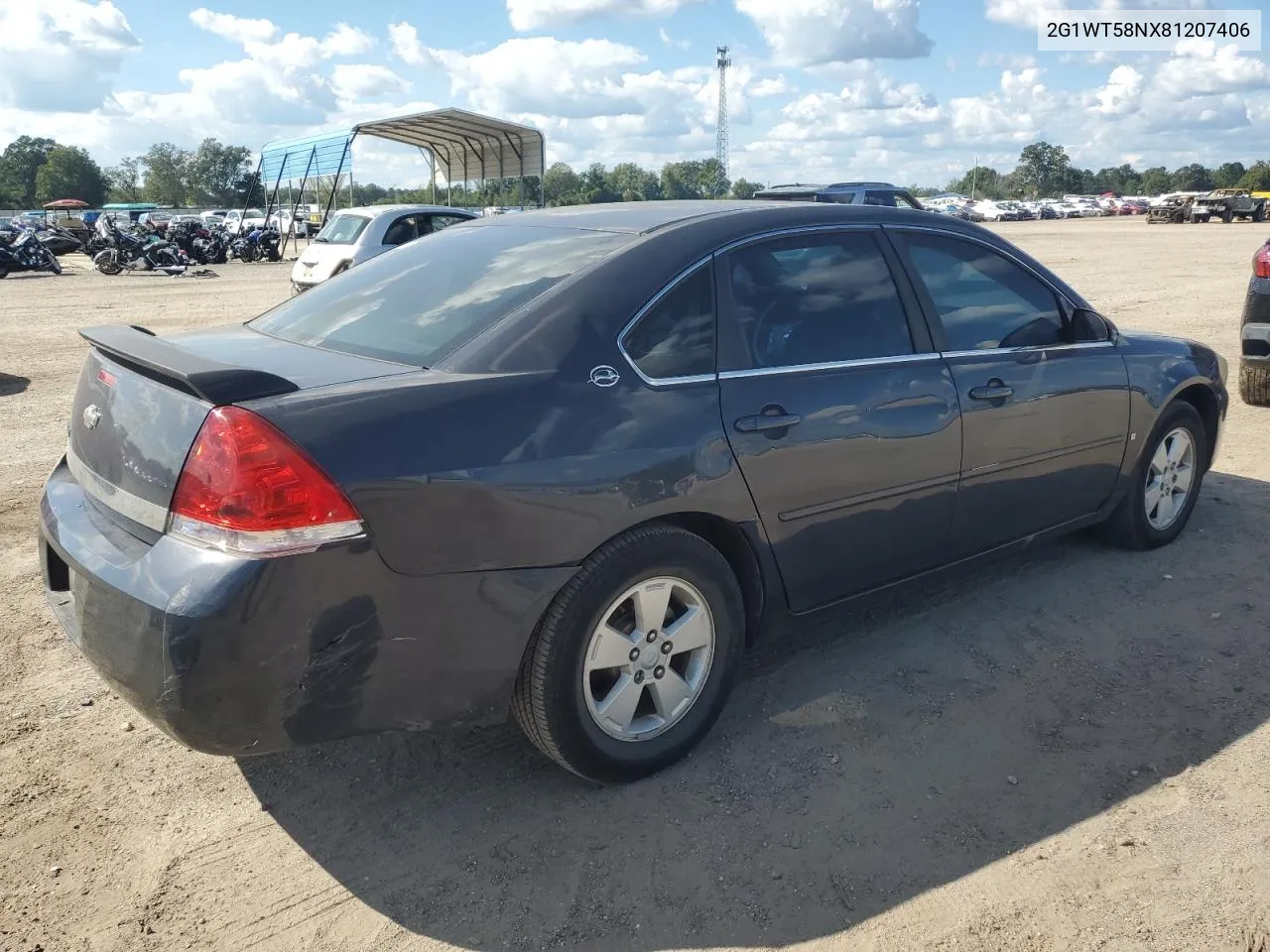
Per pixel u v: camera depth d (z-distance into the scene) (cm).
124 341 286
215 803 298
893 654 387
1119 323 1246
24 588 444
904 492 356
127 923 249
